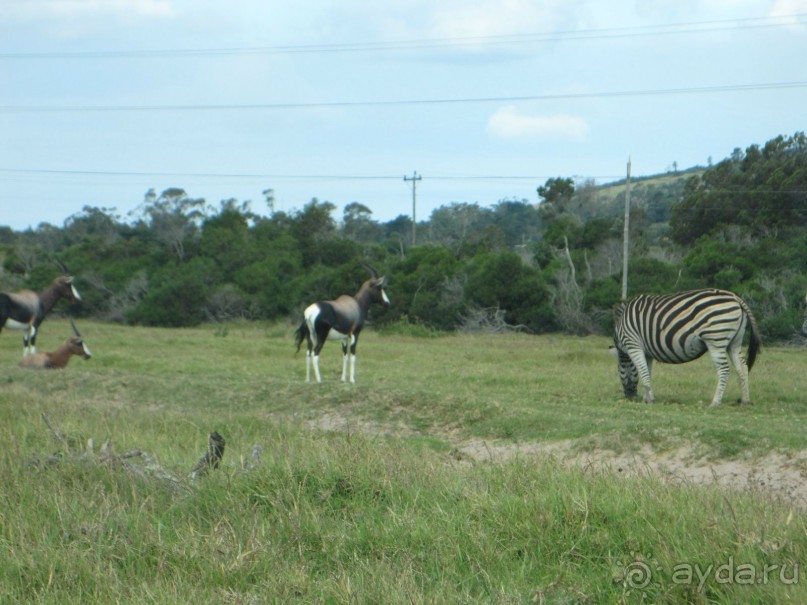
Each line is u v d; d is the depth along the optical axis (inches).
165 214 3939.5
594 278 2822.3
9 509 503.2
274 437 807.1
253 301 3070.9
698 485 539.5
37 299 1651.1
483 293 2699.3
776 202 2987.2
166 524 488.7
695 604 376.8
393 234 5108.3
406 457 602.5
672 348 1027.3
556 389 1154.7
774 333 2183.8
